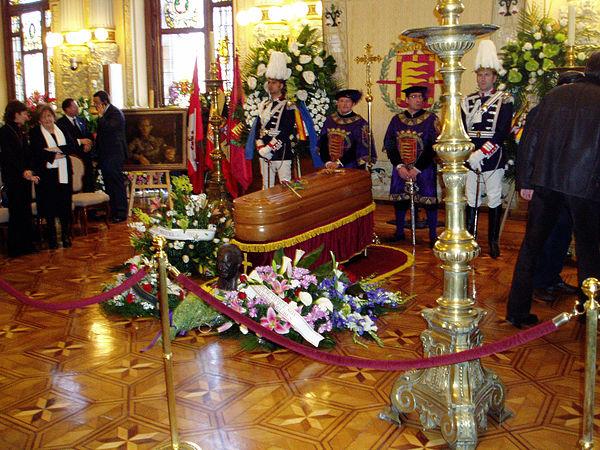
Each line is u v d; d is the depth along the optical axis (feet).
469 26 8.52
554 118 12.60
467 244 9.46
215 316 14.25
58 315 16.01
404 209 23.09
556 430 9.86
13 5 51.34
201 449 9.48
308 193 17.03
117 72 41.86
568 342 13.43
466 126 20.62
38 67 50.98
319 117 24.64
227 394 11.35
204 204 18.66
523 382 11.57
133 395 11.39
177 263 18.19
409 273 19.07
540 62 21.90
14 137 22.57
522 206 26.63
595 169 12.17
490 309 15.57
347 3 29.40
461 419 9.19
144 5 43.06
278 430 10.04
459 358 8.32
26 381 12.07
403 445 9.60
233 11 40.57
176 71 43.73
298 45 24.47
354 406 10.84
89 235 26.58
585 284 7.55
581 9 24.45
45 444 9.75
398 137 22.16
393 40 28.71
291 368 12.45
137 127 31.99
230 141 25.70
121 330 14.80
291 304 13.06
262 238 15.69
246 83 25.88
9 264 21.67
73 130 28.78
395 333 14.19
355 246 19.66
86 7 42.73
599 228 12.82
